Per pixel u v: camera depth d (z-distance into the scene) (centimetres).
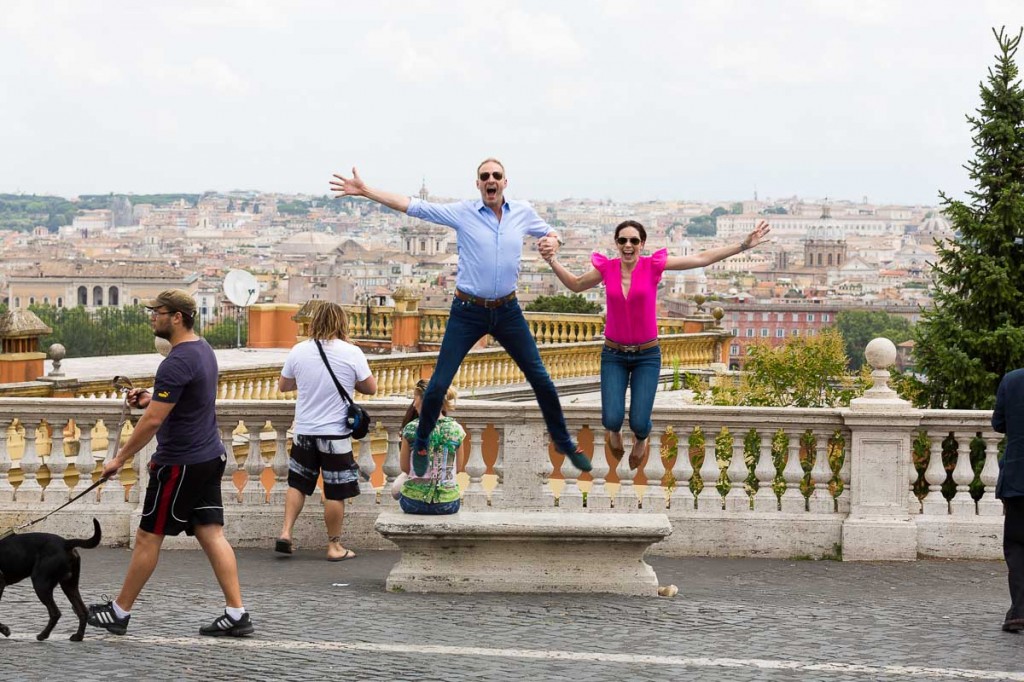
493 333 987
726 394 2108
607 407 1084
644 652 855
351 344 1159
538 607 985
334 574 1103
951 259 1898
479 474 1196
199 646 853
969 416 1180
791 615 970
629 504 1193
